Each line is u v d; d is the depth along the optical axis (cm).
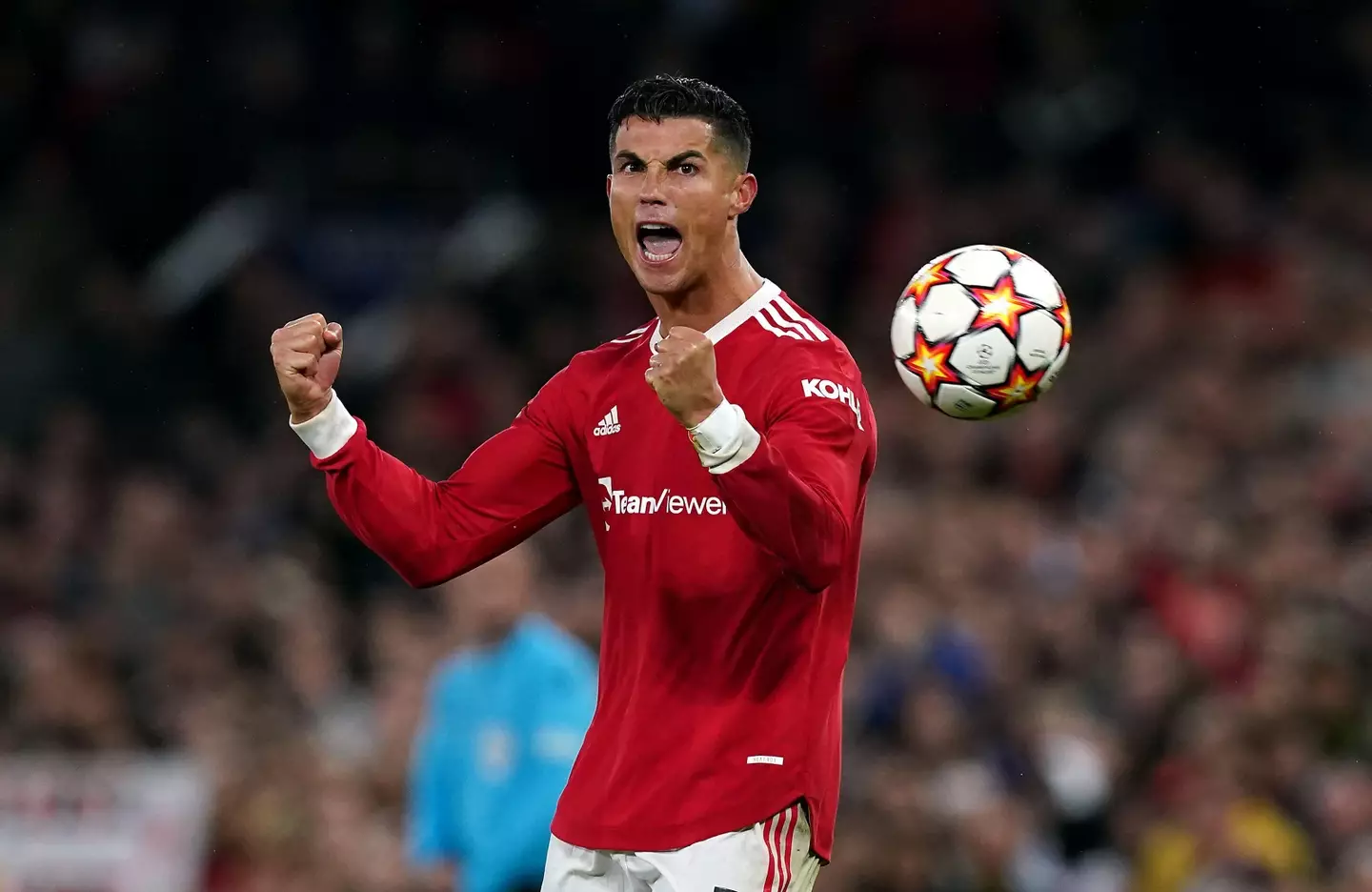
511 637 2528
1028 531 4088
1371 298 4953
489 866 2470
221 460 4975
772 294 1455
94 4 6097
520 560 2531
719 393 1245
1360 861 2711
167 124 5959
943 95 5906
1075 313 5150
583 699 2508
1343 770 2962
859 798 3141
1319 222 5353
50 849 3253
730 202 1418
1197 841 2872
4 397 5053
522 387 5266
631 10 5988
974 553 3966
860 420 1388
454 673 2581
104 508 4744
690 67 5866
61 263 5544
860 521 1456
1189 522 3894
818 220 5591
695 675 1401
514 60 5972
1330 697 3091
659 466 1421
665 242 1405
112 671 3841
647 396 1444
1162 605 3684
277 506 4750
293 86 5994
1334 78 5706
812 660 1405
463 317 5438
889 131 5816
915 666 3434
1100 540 3922
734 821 1368
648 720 1403
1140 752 3278
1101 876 3058
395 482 1455
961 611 3609
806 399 1367
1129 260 5288
